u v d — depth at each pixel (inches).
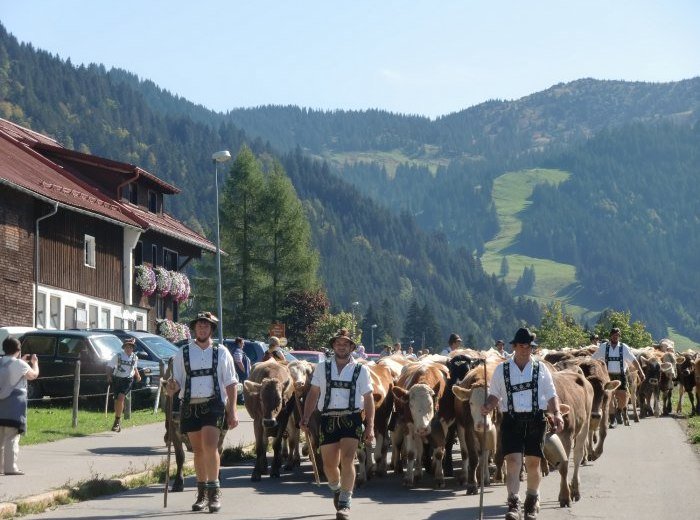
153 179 2138.3
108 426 1008.9
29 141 2037.4
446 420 659.4
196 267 3693.4
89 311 1831.9
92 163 2041.1
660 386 1282.0
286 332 3796.8
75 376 989.2
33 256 1617.9
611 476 685.9
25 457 761.6
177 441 628.7
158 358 1272.1
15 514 528.4
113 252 1931.6
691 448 872.9
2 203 1526.8
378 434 708.7
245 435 975.6
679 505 558.6
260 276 3627.0
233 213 3659.0
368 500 595.5
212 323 526.9
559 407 510.3
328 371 504.1
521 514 524.1
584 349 1136.2
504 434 487.5
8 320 1531.7
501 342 1320.1
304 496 608.4
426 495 617.9
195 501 575.8
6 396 657.6
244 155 3713.1
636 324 3454.7
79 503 573.9
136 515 529.3
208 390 523.5
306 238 3705.7
